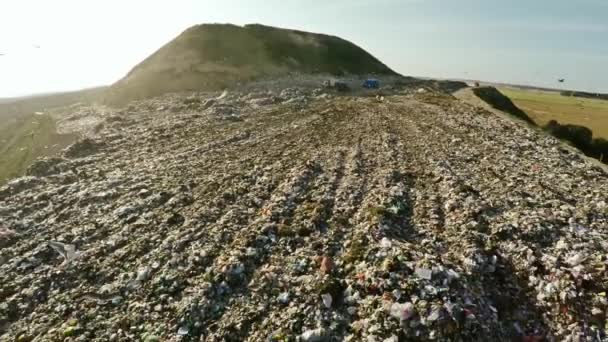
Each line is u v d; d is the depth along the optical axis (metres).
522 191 22.09
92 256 15.97
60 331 11.81
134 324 12.05
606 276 12.93
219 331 11.53
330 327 11.39
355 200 20.64
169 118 47.78
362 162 27.92
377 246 14.77
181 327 11.81
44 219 19.98
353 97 72.06
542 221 16.97
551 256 14.42
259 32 134.00
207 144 33.81
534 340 11.62
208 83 84.75
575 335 11.37
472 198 20.25
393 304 11.50
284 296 12.80
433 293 11.83
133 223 18.73
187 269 14.59
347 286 13.08
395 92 85.31
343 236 16.81
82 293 13.75
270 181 23.81
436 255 14.40
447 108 57.00
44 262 15.91
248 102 59.88
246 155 30.09
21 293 13.88
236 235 17.03
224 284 13.48
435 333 10.66
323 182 23.31
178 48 111.31
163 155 31.03
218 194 21.95
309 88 83.88
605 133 69.25
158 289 13.59
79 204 21.45
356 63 136.62
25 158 38.03
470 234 16.33
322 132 38.19
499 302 12.98
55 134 45.31
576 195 22.39
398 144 33.38
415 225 17.80
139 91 78.12
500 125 44.28
